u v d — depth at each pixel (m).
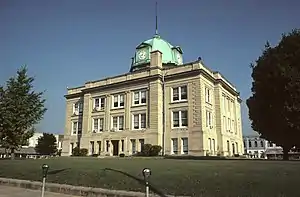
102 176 14.61
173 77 40.16
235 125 50.25
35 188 14.77
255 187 10.18
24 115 29.95
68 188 13.21
